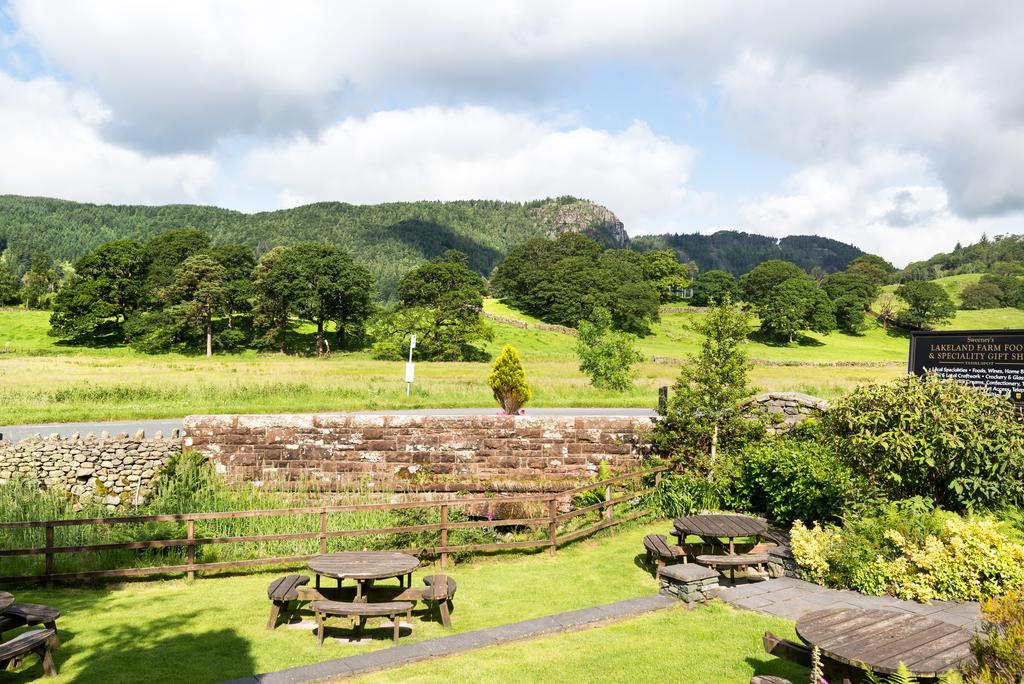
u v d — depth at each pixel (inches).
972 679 174.1
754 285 5231.3
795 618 303.3
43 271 4972.9
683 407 600.1
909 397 432.5
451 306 3024.1
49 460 642.8
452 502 431.5
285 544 457.1
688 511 533.3
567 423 695.1
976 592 312.2
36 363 1915.6
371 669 256.4
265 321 3280.0
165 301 3240.7
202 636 300.5
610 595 359.3
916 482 430.6
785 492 476.4
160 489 626.8
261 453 686.5
